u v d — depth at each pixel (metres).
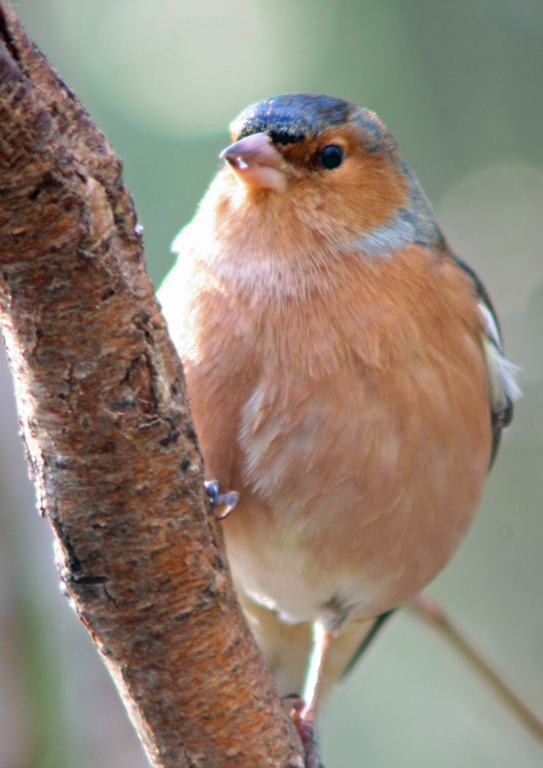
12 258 3.38
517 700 7.82
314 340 5.35
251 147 5.57
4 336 3.68
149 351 3.79
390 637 11.40
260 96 10.54
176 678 4.22
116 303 3.62
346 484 5.42
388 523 5.62
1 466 7.07
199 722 4.30
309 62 10.57
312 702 6.38
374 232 5.72
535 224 11.20
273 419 5.34
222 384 5.38
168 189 10.30
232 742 4.34
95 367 3.66
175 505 4.01
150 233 10.20
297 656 7.37
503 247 11.62
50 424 3.76
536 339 12.11
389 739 10.98
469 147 10.74
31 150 3.21
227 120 10.48
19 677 6.97
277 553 5.85
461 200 10.98
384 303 5.48
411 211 6.03
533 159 10.77
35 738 6.95
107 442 3.79
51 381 3.66
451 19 10.55
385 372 5.35
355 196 5.72
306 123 5.63
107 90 10.52
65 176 3.31
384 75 10.55
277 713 4.47
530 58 10.52
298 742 4.58
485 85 10.62
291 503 5.51
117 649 4.20
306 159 5.63
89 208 3.43
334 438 5.33
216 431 5.45
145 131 10.45
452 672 11.20
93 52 10.54
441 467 5.57
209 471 5.57
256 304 5.43
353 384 5.32
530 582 11.17
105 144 3.51
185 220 10.24
